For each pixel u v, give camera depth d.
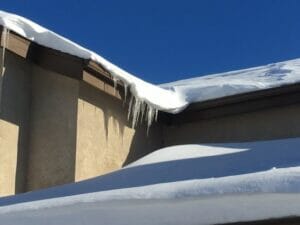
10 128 8.34
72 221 4.85
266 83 9.40
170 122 10.17
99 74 8.52
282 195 4.29
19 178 8.34
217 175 5.26
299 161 5.38
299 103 9.29
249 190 4.37
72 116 8.48
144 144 9.71
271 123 9.59
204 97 9.73
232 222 4.43
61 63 8.47
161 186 4.84
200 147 8.04
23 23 8.37
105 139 8.88
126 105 9.37
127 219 4.70
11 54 8.51
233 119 9.86
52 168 8.39
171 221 4.59
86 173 8.42
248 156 6.20
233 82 10.00
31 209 5.01
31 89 8.82
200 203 4.54
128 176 6.18
